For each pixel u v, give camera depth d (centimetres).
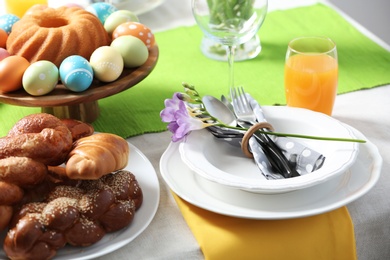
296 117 110
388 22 263
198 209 98
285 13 158
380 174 106
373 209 102
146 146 115
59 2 157
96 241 92
